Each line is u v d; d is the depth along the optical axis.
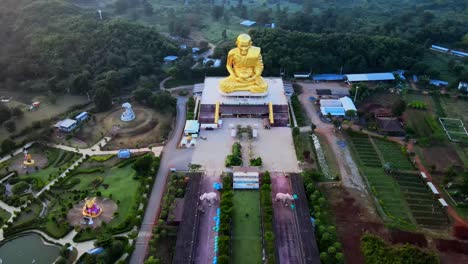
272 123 97.56
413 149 92.06
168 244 65.31
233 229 67.50
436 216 72.44
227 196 71.25
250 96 102.56
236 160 82.62
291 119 102.31
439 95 117.75
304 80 126.25
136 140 92.44
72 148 89.31
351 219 70.88
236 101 102.06
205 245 64.00
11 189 75.00
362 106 110.44
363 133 97.38
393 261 61.34
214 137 93.06
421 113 107.88
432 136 96.56
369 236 66.25
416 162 87.38
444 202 75.44
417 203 75.62
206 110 100.31
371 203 74.88
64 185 76.81
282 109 101.00
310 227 66.62
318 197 73.00
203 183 77.75
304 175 78.44
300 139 92.25
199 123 97.62
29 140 90.69
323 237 64.00
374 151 91.00
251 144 90.50
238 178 77.12
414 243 66.12
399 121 102.44
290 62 124.06
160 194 76.00
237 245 64.50
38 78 117.62
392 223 69.88
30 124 97.88
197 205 71.06
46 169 82.12
